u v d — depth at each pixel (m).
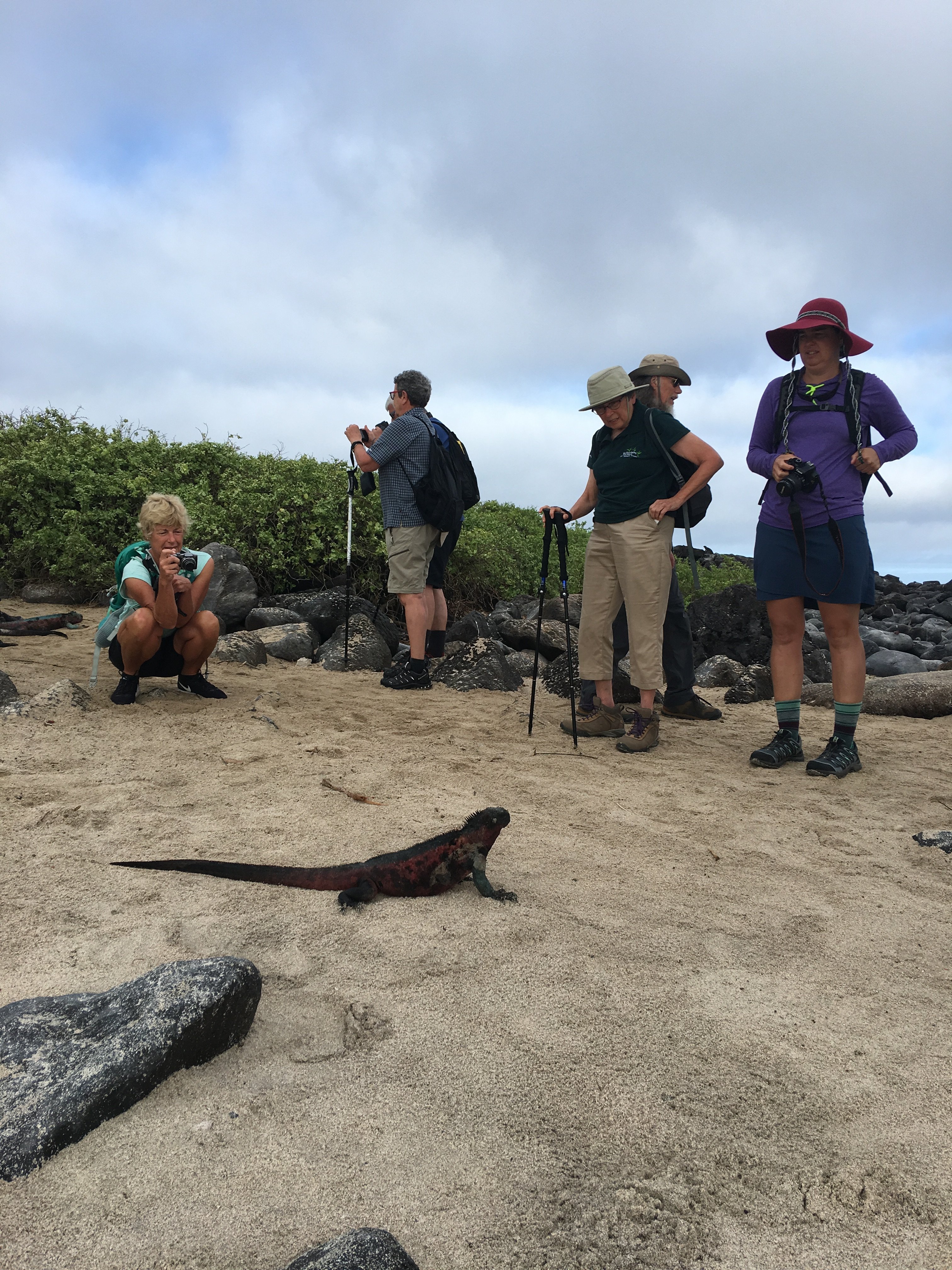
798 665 5.46
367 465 7.36
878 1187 1.80
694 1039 2.31
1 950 2.58
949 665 9.76
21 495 11.36
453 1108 1.99
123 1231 1.60
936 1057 2.28
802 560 5.08
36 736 4.84
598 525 5.90
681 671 7.02
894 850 3.86
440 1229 1.65
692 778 4.98
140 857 3.32
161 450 12.30
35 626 8.55
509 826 3.91
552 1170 1.81
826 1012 2.48
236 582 9.90
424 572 7.66
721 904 3.19
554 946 2.79
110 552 11.10
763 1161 1.86
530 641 9.64
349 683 7.82
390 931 2.85
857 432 5.04
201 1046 2.08
